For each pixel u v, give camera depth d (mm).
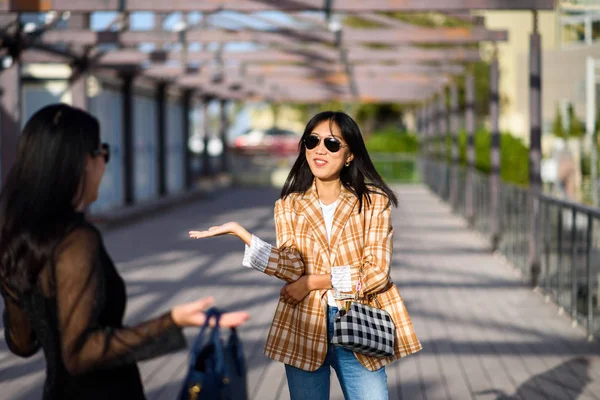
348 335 3107
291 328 3232
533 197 9789
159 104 22156
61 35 12531
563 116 12836
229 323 2133
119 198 18641
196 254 12766
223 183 30656
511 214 11547
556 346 6871
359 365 3238
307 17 14945
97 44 12852
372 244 3229
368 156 3309
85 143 2236
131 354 2076
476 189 15766
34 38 11766
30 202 2164
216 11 9664
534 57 9781
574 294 7777
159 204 20031
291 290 3178
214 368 2363
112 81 17828
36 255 2115
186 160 25984
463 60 15727
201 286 9875
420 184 30547
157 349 2086
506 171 22766
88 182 2277
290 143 41688
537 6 9453
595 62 11414
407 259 12305
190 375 2309
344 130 3256
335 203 3291
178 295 9266
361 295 3188
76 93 14945
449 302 8883
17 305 2266
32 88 15836
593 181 11297
